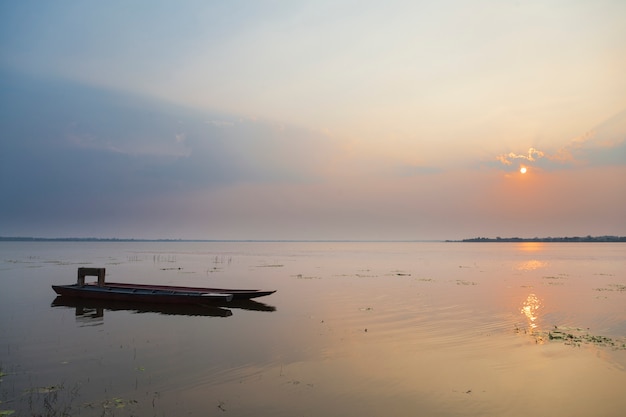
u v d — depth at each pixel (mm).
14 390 11805
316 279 42438
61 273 47094
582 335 18188
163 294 26312
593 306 25672
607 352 15570
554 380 12680
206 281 40562
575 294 31188
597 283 39188
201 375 13070
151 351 15797
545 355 15164
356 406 10852
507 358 14852
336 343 16922
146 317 22688
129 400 11125
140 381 12547
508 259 90312
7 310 24703
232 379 12750
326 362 14406
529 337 17828
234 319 21969
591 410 10688
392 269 57375
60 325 20562
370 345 16609
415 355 15203
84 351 15805
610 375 13141
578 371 13484
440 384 12352
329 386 12188
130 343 17031
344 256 106750
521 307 25219
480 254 124438
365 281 40406
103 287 29719
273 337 17953
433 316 22438
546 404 10992
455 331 18938
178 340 17500
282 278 43531
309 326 20109
